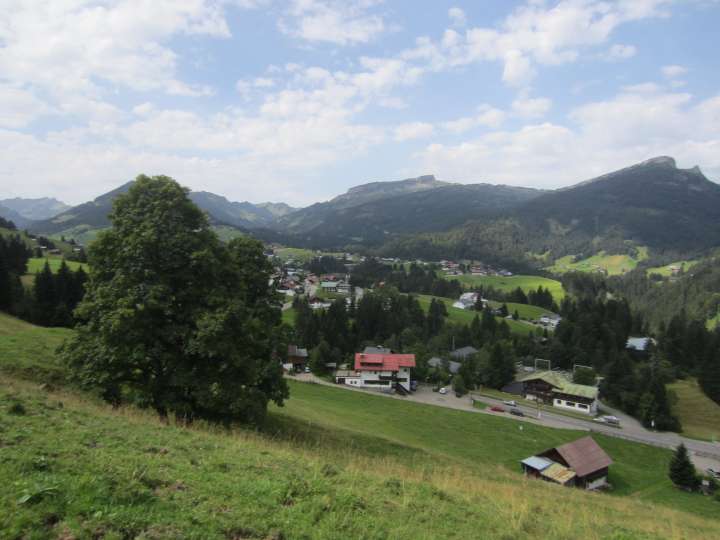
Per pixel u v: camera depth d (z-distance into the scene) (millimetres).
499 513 12633
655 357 104812
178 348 23281
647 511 21750
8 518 6348
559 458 48719
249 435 19297
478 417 73000
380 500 11266
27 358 26219
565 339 119625
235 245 31922
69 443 10734
